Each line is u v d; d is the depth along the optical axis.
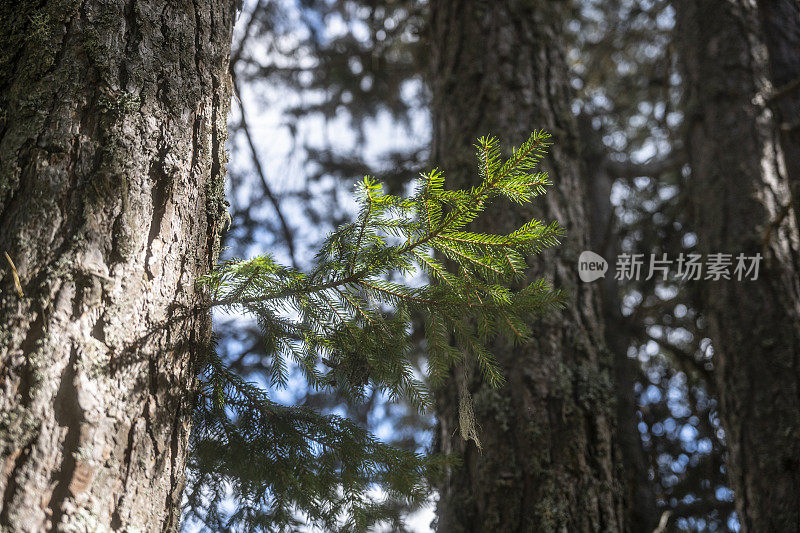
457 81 3.40
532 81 3.33
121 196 1.17
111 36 1.28
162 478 1.15
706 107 3.85
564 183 3.12
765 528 2.89
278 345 1.51
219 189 1.40
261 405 1.59
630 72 5.78
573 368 2.77
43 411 1.00
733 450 3.15
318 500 1.72
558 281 2.87
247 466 1.65
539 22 3.52
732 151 3.65
